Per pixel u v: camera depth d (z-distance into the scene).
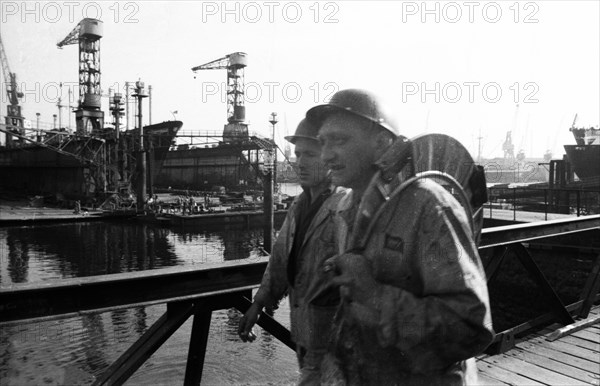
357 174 0.98
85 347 9.04
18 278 18.22
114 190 39.84
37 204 40.16
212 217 31.53
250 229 32.25
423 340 0.86
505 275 11.05
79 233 29.33
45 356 8.38
